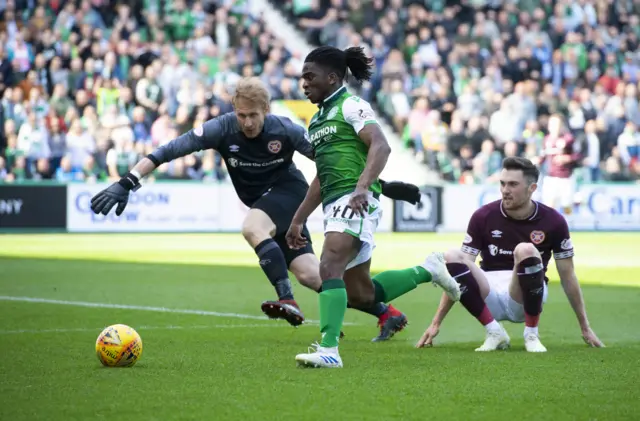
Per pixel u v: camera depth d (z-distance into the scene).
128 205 33.38
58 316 12.80
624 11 42.97
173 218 33.81
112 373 8.03
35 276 18.83
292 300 10.23
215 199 34.28
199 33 37.16
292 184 11.09
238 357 9.09
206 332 11.27
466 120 37.34
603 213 36.78
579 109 37.62
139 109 34.25
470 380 7.66
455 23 41.06
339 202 8.44
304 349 9.71
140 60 35.53
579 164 36.81
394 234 34.16
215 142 10.74
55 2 36.34
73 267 20.86
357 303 9.23
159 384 7.46
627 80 41.31
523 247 9.40
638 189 37.19
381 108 37.47
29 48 35.03
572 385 7.44
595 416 6.34
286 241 10.30
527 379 7.71
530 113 37.53
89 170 33.41
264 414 6.36
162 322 12.27
